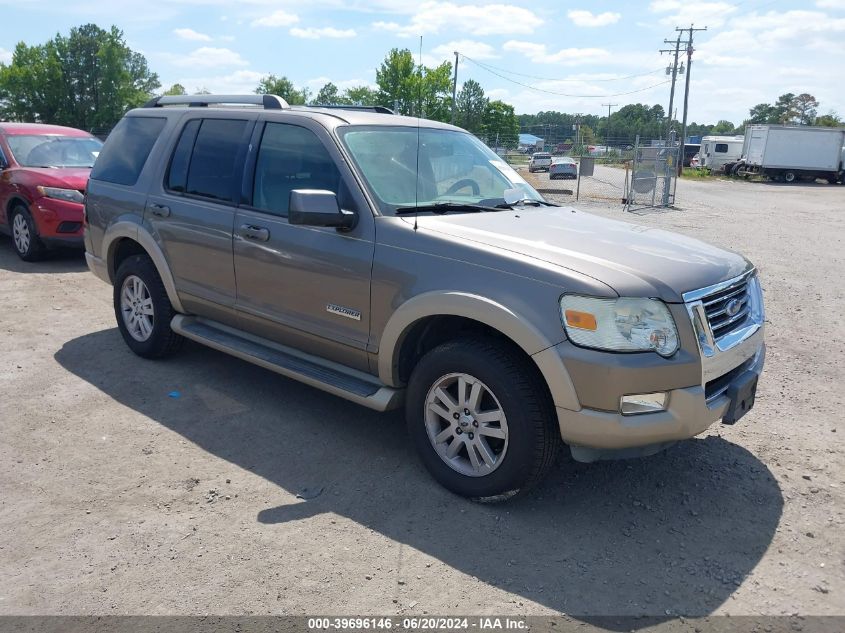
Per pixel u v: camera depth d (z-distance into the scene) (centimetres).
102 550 334
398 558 332
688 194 2998
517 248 367
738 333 383
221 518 362
